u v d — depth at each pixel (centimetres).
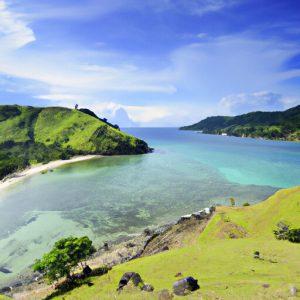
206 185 13812
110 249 7550
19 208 10956
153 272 5128
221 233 7144
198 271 4803
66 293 5125
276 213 7356
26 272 6619
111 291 4562
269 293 3198
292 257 5019
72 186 14275
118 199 11744
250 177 15550
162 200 11519
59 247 6069
